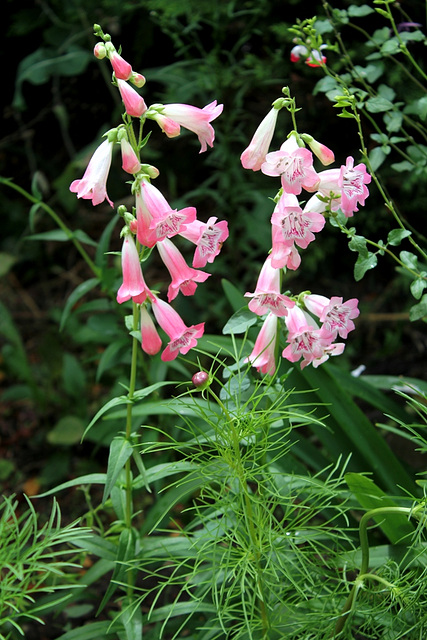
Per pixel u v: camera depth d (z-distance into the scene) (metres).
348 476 0.97
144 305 0.95
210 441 0.93
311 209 0.93
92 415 1.61
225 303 1.65
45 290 2.01
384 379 1.22
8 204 2.10
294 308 0.92
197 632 1.05
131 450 0.96
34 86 2.14
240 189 1.61
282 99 0.91
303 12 1.61
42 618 1.23
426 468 1.25
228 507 0.94
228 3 1.55
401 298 1.70
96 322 1.27
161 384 0.96
